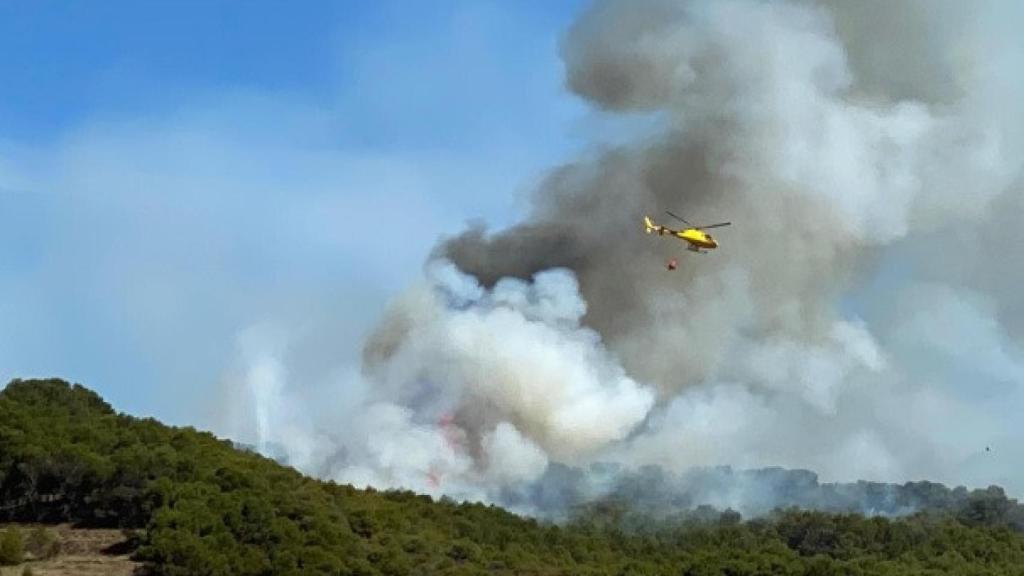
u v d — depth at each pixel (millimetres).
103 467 136000
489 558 144000
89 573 119250
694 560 152250
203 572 117875
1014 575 158750
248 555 121625
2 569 120312
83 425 152375
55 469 136125
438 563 135500
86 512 135500
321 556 123562
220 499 130875
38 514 136375
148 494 133250
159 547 119750
